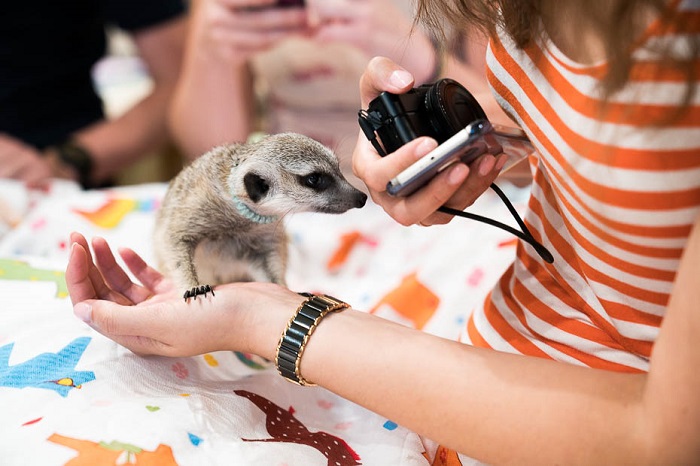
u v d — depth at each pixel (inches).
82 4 114.0
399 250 70.3
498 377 36.2
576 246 39.4
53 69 112.1
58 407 39.8
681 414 31.2
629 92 31.5
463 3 39.4
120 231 71.7
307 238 70.9
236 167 53.9
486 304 49.6
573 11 33.7
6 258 60.8
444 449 43.4
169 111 120.1
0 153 100.0
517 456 35.2
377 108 40.0
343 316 41.1
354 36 96.3
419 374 37.2
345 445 43.2
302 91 107.2
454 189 37.5
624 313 38.7
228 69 108.5
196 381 45.8
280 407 45.7
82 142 110.8
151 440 37.4
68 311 50.8
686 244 32.4
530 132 39.4
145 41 123.0
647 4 30.0
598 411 34.1
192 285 49.7
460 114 39.2
